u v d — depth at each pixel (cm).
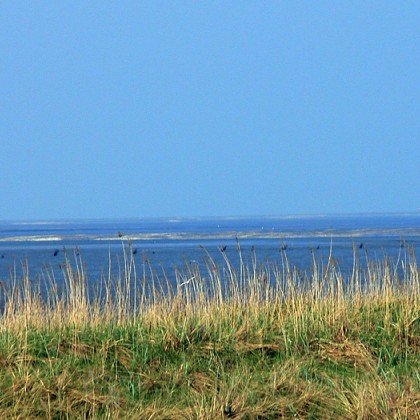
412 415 2442
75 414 2531
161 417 2478
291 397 2622
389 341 3228
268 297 3912
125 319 3528
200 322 3341
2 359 2883
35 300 3797
